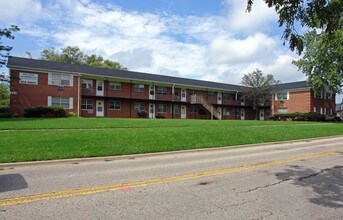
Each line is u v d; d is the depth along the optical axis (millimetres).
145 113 39125
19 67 28641
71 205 4562
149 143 11750
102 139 11930
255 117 51062
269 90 45969
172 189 5590
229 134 15578
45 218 4008
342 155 10477
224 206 4602
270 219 4094
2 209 4344
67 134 12930
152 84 39969
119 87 37125
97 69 37125
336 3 5520
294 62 41156
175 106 42719
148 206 4559
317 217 4199
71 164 8344
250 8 6125
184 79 47125
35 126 16906
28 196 5012
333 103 47781
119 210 4363
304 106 43750
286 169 7703
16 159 8273
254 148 12711
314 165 8352
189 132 15227
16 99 28422
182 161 8977
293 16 5902
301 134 18203
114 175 6805
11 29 27625
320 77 38125
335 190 5629
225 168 7781
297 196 5203
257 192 5426
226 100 48312
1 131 14062
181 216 4148
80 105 32281
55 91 30609
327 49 35656
